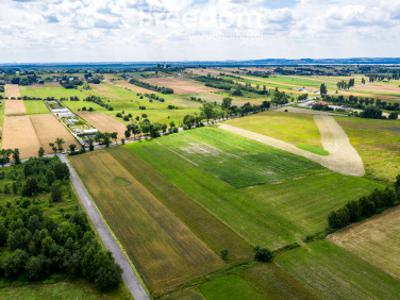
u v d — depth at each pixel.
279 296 54.66
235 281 58.28
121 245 69.19
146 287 57.03
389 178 103.62
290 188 97.62
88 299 54.06
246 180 103.75
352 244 68.81
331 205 86.75
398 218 78.69
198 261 64.25
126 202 89.75
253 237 72.62
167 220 80.12
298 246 68.81
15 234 64.88
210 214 83.00
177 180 104.75
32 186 94.12
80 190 97.44
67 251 61.22
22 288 56.91
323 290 55.88
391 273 59.97
